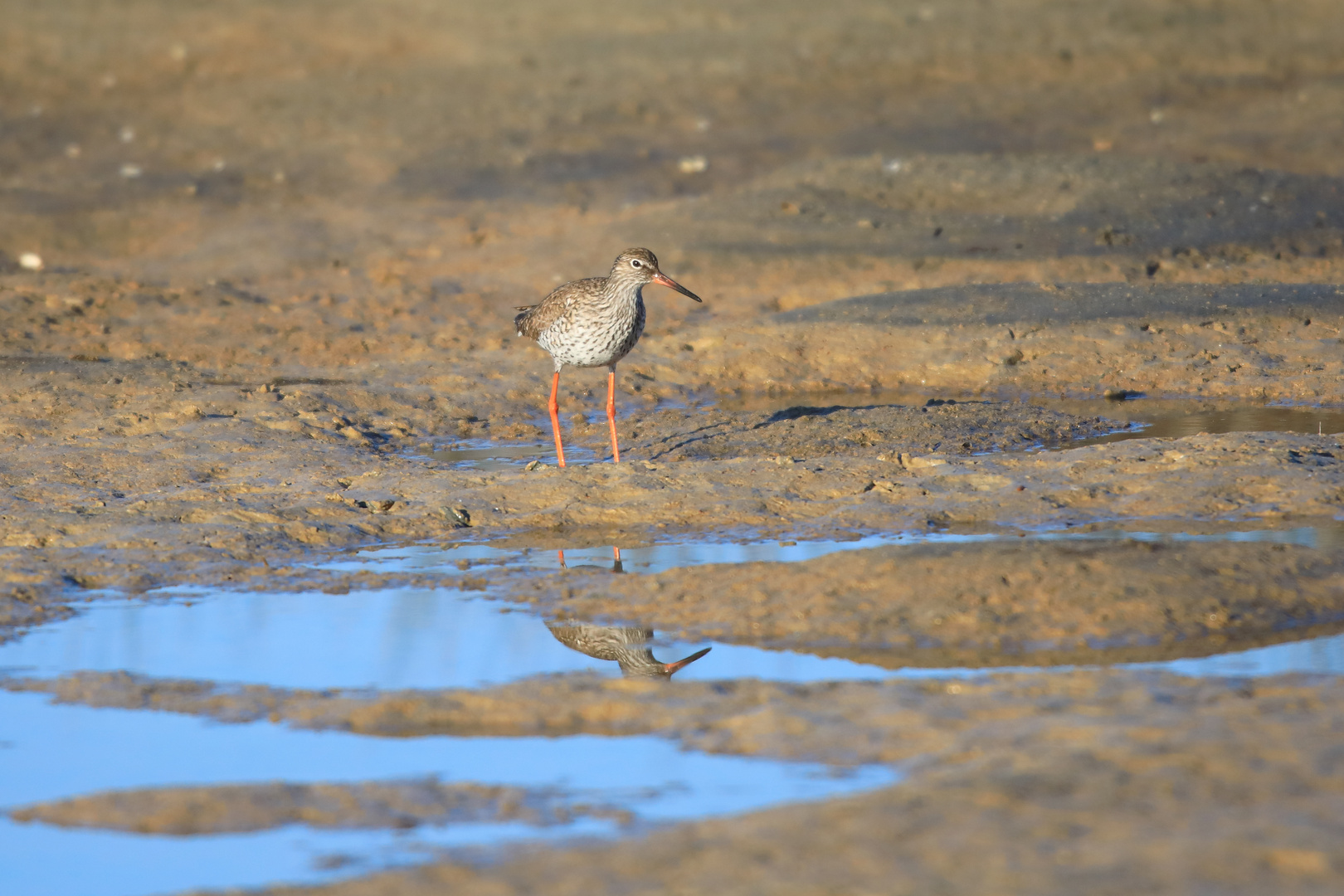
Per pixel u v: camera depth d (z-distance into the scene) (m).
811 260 24.66
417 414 17.27
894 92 37.81
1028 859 6.08
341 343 21.11
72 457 14.59
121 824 7.06
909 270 23.98
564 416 17.59
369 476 13.98
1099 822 6.41
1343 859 5.95
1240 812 6.43
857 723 7.95
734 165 32.66
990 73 38.75
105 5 47.03
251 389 17.50
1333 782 6.72
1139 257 23.69
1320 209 25.56
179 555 11.70
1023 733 7.59
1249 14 42.00
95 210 30.38
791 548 11.78
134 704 8.71
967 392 18.38
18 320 21.80
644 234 26.41
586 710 8.38
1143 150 32.38
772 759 7.58
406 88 38.81
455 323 22.50
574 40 42.91
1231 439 13.92
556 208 29.98
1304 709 7.77
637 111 36.53
